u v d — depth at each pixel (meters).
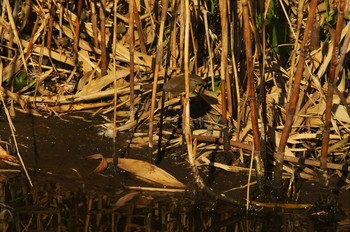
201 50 10.04
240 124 9.14
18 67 10.09
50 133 9.25
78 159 8.76
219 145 8.99
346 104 8.65
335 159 8.82
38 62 10.30
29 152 8.84
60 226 7.37
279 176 7.97
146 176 8.38
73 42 10.35
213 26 10.00
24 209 7.72
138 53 10.20
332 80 7.54
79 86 10.05
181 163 8.73
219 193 8.06
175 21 9.11
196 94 9.72
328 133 7.71
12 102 9.68
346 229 7.41
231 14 9.11
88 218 7.53
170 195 8.05
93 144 9.05
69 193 8.06
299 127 9.12
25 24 10.38
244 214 7.72
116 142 9.10
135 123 9.31
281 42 9.78
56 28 10.39
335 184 8.30
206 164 8.63
